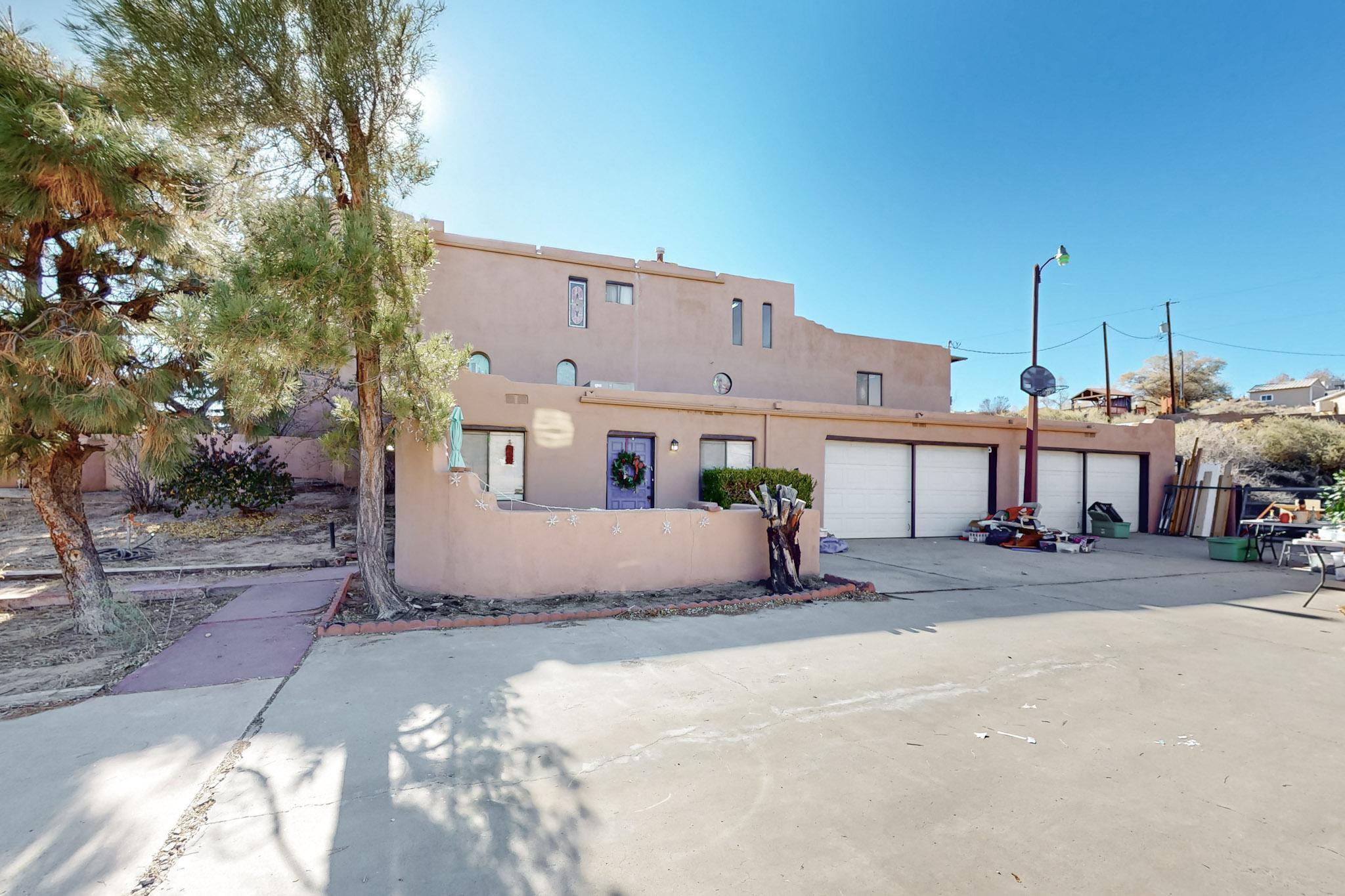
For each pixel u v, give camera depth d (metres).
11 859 2.54
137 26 5.09
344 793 3.08
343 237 5.67
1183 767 3.47
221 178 5.78
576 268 15.41
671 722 3.99
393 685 4.59
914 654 5.48
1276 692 4.66
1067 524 16.56
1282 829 2.88
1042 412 33.28
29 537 10.39
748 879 2.48
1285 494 17.52
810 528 8.90
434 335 7.14
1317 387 48.75
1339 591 8.63
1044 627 6.49
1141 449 17.30
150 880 2.43
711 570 8.30
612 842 2.72
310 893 2.37
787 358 17.77
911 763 3.48
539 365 14.88
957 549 12.70
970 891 2.43
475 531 7.23
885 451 14.64
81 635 5.81
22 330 4.93
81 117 4.82
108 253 5.95
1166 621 6.82
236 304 4.65
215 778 3.21
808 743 3.71
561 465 11.38
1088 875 2.53
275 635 5.86
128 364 5.59
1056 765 3.48
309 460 15.56
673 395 12.29
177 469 5.76
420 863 2.55
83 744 3.59
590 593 7.58
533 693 4.47
